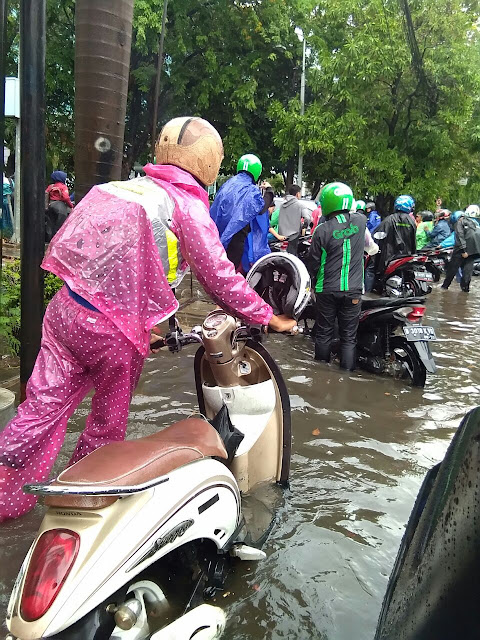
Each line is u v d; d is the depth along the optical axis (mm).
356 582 2484
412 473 3559
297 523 2920
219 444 2297
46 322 2656
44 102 3771
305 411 4559
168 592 2283
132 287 2504
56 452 2688
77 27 4004
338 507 3100
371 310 5672
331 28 19688
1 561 2457
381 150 18641
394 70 17375
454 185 22688
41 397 2600
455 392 5242
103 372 2598
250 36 18500
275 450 3135
